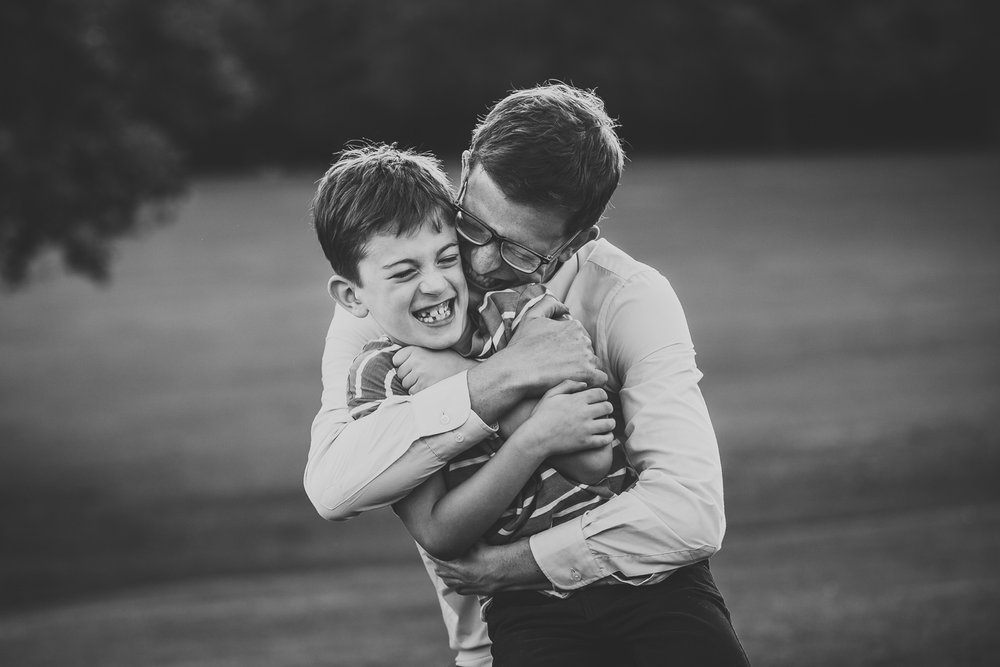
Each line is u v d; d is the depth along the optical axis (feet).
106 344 79.10
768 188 146.00
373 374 7.11
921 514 33.88
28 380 69.46
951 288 79.82
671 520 6.70
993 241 99.91
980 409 47.98
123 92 44.16
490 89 192.13
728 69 195.42
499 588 6.92
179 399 62.49
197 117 48.49
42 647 24.43
